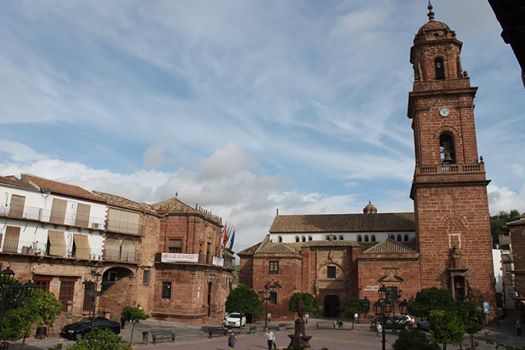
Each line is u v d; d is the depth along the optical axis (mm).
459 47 57688
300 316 29906
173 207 55781
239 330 45250
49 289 41000
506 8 3727
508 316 60688
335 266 62500
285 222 73250
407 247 55656
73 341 31984
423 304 43469
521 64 3988
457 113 54812
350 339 38969
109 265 46188
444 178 53000
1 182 38781
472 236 51594
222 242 62812
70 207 43656
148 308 50281
